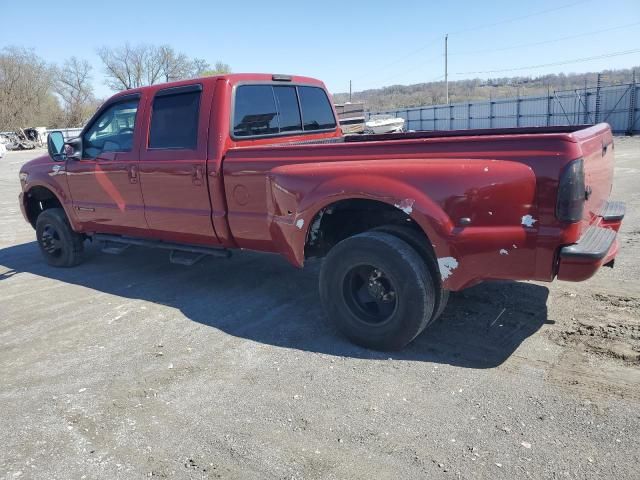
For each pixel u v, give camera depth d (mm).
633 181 11172
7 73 69688
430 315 3619
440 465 2578
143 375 3670
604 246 3133
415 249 3617
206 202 4785
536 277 3221
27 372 3838
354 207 3998
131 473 2678
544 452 2611
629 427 2748
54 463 2791
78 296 5465
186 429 3010
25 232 9289
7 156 40469
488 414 2951
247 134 4906
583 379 3227
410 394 3215
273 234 4238
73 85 76875
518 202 3125
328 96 6180
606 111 37188
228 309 4824
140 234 5543
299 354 3840
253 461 2701
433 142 3455
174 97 4969
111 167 5496
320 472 2590
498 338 3850
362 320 3818
